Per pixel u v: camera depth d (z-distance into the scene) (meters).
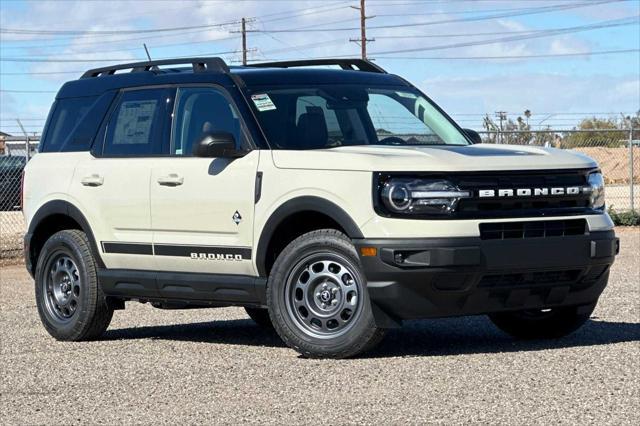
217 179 8.87
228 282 8.86
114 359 8.76
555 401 6.61
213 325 11.01
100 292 9.85
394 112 9.38
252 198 8.62
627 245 19.97
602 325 9.92
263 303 8.72
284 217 8.42
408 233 7.90
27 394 7.45
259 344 9.46
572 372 7.46
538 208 8.27
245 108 8.92
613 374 7.38
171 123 9.43
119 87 10.00
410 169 8.00
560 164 8.44
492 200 8.07
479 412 6.38
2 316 12.23
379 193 8.00
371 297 8.02
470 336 9.52
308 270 8.35
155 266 9.41
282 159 8.52
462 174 8.02
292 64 10.12
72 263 10.06
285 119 8.90
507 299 8.24
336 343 8.19
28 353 9.27
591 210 8.55
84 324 9.89
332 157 8.28
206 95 9.26
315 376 7.62
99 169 9.83
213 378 7.73
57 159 10.31
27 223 10.54
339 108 9.12
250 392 7.19
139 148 9.59
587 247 8.34
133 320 11.55
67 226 10.53
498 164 8.17
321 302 8.30
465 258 7.86
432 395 6.86
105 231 9.74
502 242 8.01
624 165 36.66
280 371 7.88
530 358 8.05
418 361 8.04
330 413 6.48
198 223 9.02
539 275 8.26
